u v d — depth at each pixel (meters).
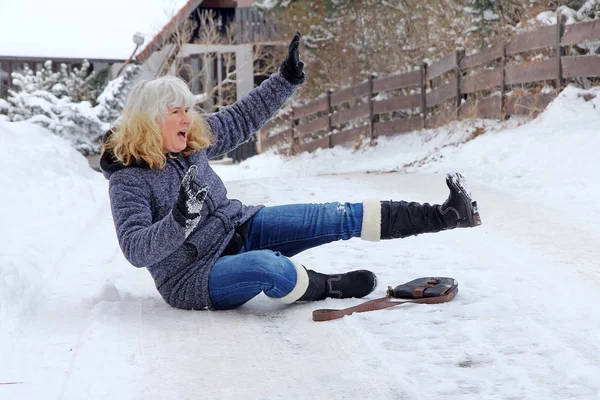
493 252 5.55
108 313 4.27
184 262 4.29
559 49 11.20
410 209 4.32
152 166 4.18
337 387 3.20
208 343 3.79
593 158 8.64
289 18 21.55
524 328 3.81
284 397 3.12
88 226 6.99
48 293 4.78
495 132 11.89
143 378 3.33
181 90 4.17
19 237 5.82
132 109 4.14
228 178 19.52
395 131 16.73
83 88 21.62
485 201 7.68
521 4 12.72
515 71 12.25
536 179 8.58
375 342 3.71
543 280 4.71
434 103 15.30
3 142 8.38
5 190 6.79
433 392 3.11
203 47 28.48
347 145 18.61
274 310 4.35
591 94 10.77
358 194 8.81
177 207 3.85
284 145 22.42
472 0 12.81
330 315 4.10
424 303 4.29
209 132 4.45
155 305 4.48
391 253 5.69
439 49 15.95
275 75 4.78
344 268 5.29
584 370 3.24
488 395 3.06
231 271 4.21
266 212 4.43
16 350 3.70
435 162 11.46
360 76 20.03
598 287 4.53
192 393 3.17
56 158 9.20
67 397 3.10
